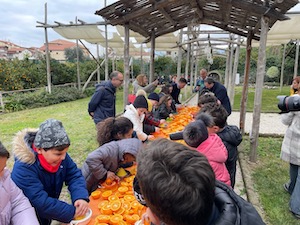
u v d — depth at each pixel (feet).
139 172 2.43
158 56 108.88
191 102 43.04
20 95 41.73
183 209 2.14
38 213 5.32
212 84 17.22
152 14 17.22
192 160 2.33
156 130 12.14
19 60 54.60
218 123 7.16
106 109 14.02
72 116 32.53
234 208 2.61
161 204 2.21
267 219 9.39
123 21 16.08
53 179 5.72
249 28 19.16
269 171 13.65
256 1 12.40
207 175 2.26
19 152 5.29
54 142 4.98
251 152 14.82
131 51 70.59
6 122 29.22
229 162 7.97
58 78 59.31
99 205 5.81
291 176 10.74
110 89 13.89
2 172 4.52
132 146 7.02
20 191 5.02
